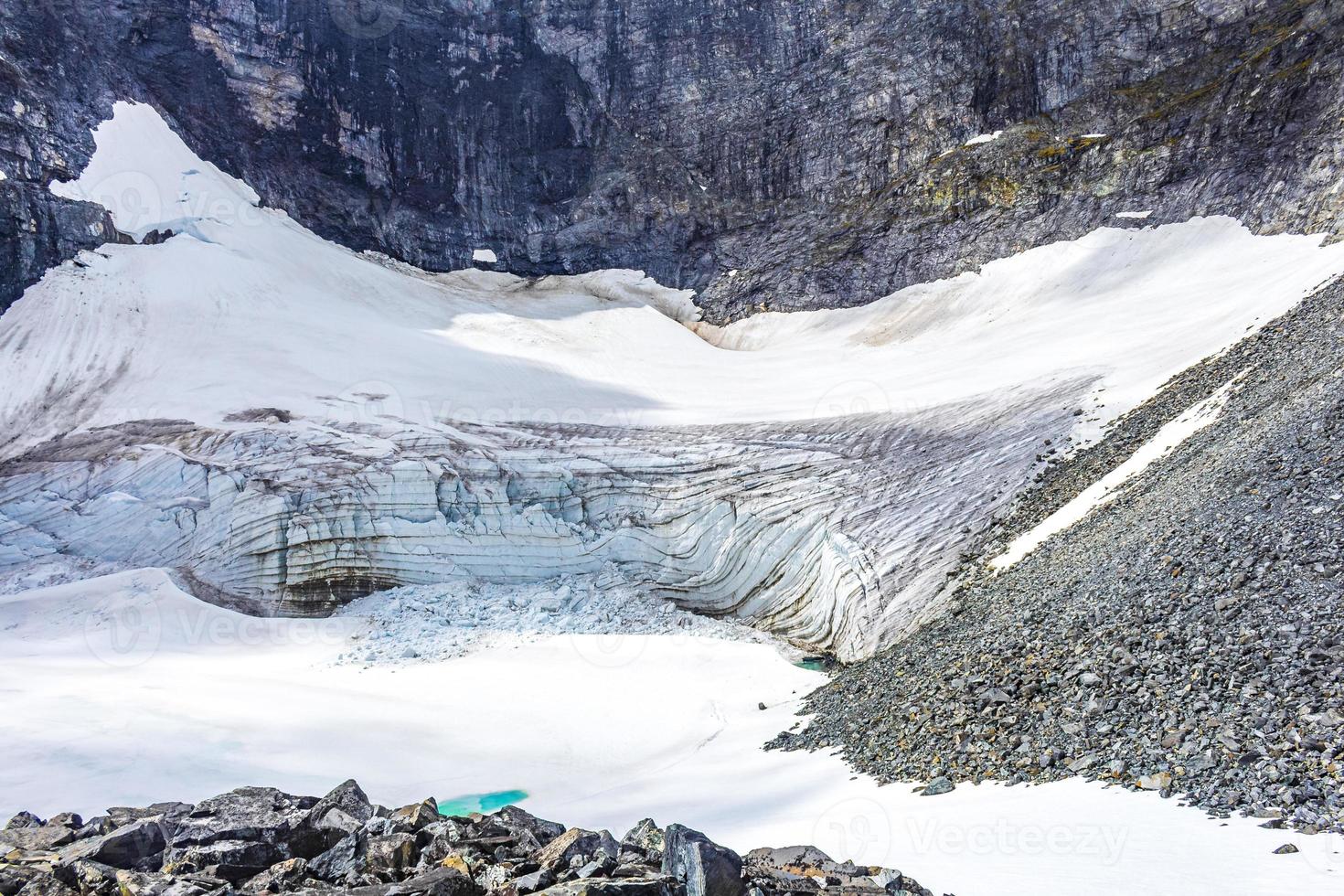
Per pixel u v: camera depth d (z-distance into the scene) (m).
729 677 25.53
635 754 19.86
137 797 17.12
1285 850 6.50
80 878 5.99
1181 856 6.87
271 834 6.75
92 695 23.73
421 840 6.65
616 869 5.99
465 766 19.44
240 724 21.84
